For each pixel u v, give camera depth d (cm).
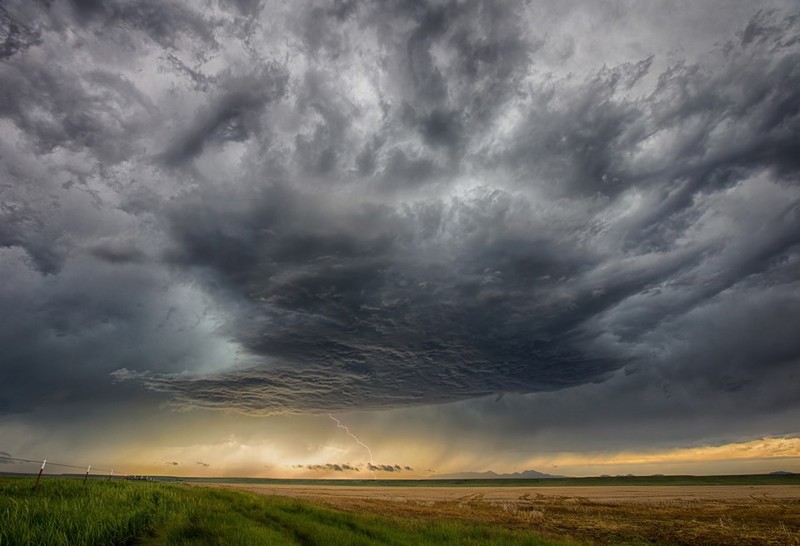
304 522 1758
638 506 4588
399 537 1638
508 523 2939
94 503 1445
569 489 11062
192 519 1548
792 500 5159
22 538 956
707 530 2748
